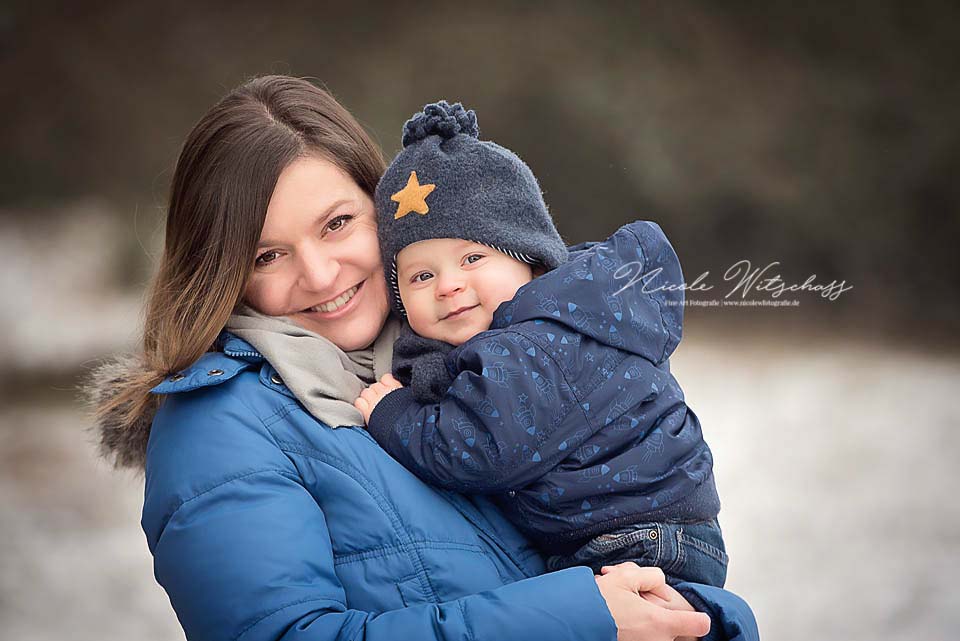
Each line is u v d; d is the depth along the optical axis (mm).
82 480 10445
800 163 18359
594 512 2324
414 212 2443
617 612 2135
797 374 13719
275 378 2428
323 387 2400
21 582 8039
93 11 19328
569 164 18828
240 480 2238
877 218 17938
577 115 18781
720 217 18516
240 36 19812
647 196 18562
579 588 2117
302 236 2475
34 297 17375
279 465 2281
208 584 2145
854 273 17797
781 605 7570
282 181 2459
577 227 18703
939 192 17750
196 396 2404
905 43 18234
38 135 19297
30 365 14891
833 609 7453
